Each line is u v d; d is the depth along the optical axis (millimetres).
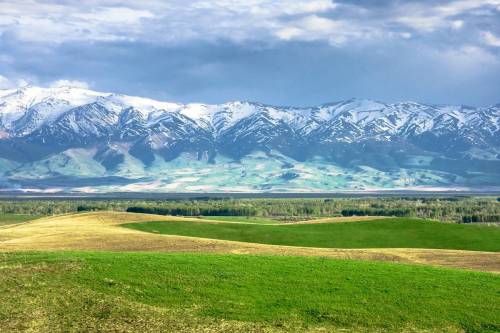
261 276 56906
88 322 45750
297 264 62250
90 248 85750
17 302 48844
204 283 54469
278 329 45344
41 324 45156
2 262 60281
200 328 45219
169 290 52500
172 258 63062
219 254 67875
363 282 55750
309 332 44875
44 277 54688
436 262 79188
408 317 47719
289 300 50969
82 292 51219
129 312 47719
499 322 46906
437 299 51469
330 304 50156
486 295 52625
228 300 50719
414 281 56406
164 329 44875
